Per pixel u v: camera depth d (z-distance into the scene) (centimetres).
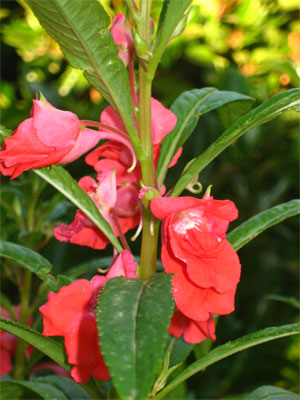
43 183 53
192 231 32
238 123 33
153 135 36
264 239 86
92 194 37
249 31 77
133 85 34
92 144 34
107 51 31
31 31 85
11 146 32
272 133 83
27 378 52
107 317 27
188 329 36
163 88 77
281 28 80
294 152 79
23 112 77
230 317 78
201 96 41
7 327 34
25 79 91
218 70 77
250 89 72
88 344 33
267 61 78
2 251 41
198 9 71
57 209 55
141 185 33
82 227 37
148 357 26
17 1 86
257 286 84
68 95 89
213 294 32
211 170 83
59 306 32
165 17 32
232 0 75
